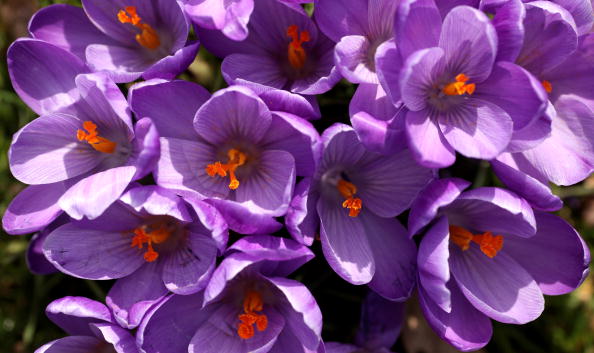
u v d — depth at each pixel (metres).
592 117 0.39
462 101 0.38
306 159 0.37
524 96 0.37
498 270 0.39
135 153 0.38
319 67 0.39
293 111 0.37
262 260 0.36
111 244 0.38
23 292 0.46
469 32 0.36
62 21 0.40
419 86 0.37
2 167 0.47
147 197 0.36
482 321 0.38
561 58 0.38
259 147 0.38
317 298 0.43
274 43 0.39
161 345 0.37
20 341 0.46
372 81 0.38
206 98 0.38
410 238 0.37
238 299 0.38
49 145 0.38
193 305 0.38
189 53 0.38
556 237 0.38
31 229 0.38
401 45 0.36
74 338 0.39
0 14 0.48
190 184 0.37
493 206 0.38
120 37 0.40
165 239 0.38
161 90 0.37
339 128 0.37
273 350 0.38
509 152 0.37
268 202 0.37
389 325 0.41
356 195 0.39
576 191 0.46
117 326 0.37
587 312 0.46
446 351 0.44
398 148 0.37
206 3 0.38
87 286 0.45
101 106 0.38
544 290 0.39
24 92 0.39
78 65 0.39
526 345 0.46
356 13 0.38
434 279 0.36
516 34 0.36
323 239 0.37
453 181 0.37
